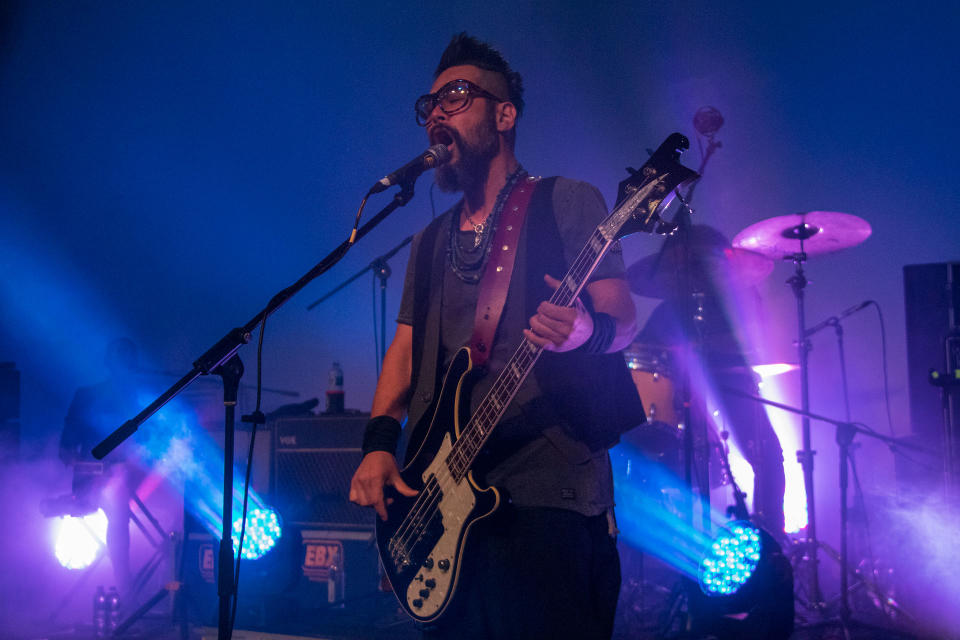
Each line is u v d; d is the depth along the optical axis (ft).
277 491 13.08
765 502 15.26
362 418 12.76
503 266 5.98
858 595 14.82
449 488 5.77
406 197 6.48
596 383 5.66
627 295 5.62
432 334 6.38
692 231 15.43
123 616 14.48
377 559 12.37
